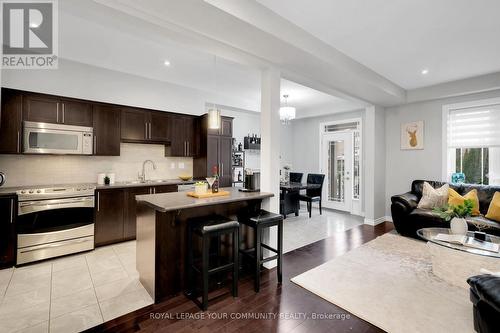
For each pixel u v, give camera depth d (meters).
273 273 2.77
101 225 3.44
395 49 3.07
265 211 2.73
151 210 2.24
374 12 2.32
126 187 3.66
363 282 2.52
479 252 2.26
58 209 3.08
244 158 6.25
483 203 3.67
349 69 3.26
